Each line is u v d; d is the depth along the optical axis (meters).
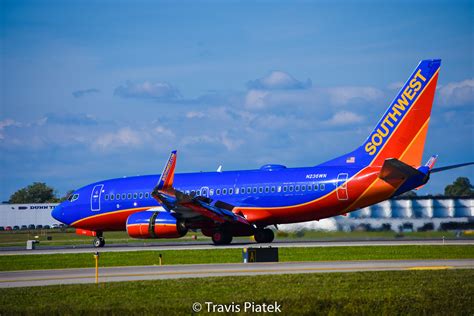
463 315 87.25
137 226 185.62
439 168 174.25
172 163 175.75
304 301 90.06
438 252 146.00
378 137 176.75
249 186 189.62
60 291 100.62
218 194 193.25
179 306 89.25
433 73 171.75
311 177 182.12
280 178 186.38
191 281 106.50
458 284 98.25
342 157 182.75
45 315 87.44
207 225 188.88
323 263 129.00
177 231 183.38
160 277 114.88
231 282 104.56
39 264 145.25
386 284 100.00
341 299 90.56
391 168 166.00
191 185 197.38
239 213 189.12
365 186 175.38
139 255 158.88
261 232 193.88
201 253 157.50
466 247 157.12
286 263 130.50
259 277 108.81
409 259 134.12
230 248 171.00
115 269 128.88
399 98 174.38
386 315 86.94
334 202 179.12
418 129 172.62
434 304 88.81
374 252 149.25
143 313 87.19
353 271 115.00
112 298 95.25
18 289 103.94
